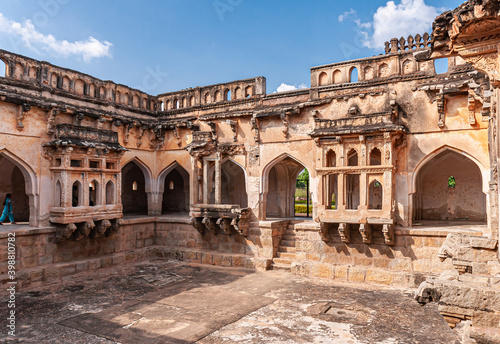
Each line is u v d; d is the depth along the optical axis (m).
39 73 11.63
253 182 13.27
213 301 8.91
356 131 10.56
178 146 15.00
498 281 4.04
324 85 12.38
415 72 10.86
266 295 9.37
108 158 12.43
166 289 9.98
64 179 11.09
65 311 8.22
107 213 12.24
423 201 14.14
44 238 11.01
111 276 11.45
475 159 9.99
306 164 12.34
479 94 8.59
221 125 14.05
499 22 4.10
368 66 11.70
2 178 13.55
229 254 13.00
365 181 10.57
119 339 6.75
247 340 6.68
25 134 10.94
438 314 7.92
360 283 10.44
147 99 15.71
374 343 6.52
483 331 3.56
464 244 6.33
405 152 10.81
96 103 13.40
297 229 11.84
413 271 10.19
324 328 7.21
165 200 19.02
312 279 10.92
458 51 4.61
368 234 10.48
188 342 6.61
